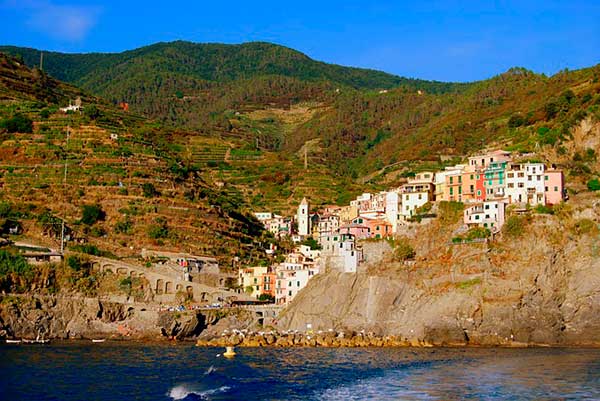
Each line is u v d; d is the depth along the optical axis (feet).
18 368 524.93
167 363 567.59
